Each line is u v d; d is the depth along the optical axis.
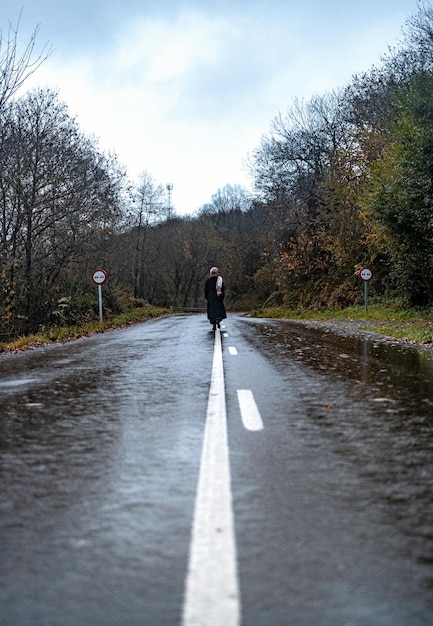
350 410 5.89
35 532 2.97
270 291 60.66
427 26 23.00
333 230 35.31
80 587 2.42
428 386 7.34
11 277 21.47
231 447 4.52
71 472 3.95
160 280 77.12
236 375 8.34
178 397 6.67
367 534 2.92
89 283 29.14
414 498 3.43
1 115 19.14
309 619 2.18
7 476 3.88
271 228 47.06
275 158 40.78
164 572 2.54
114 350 12.62
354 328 19.27
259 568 2.57
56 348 13.79
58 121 22.38
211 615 2.21
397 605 2.27
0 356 12.38
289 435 4.89
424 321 19.81
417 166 19.31
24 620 2.19
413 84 20.11
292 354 11.15
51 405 6.30
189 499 3.40
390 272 27.69
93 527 3.02
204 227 80.00
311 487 3.62
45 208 22.70
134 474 3.89
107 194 25.09
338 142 37.16
